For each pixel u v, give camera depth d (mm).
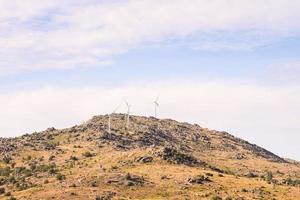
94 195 184500
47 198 183500
